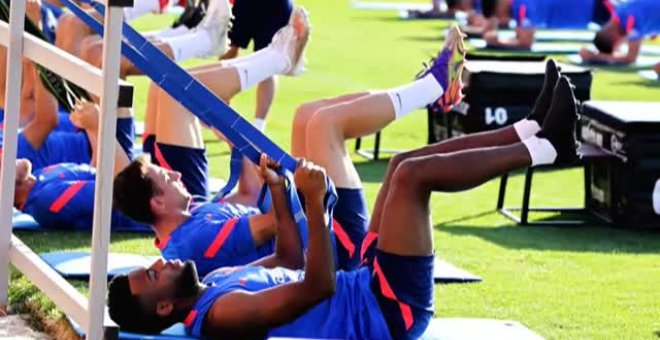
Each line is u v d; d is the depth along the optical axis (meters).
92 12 19.16
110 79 12.59
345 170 15.92
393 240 13.32
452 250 19.77
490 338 14.13
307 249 12.97
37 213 19.41
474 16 54.28
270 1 28.50
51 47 14.30
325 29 55.19
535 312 16.27
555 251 19.94
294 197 14.48
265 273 13.77
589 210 22.88
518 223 21.95
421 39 51.78
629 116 21.91
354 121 16.05
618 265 19.11
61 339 14.45
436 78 16.56
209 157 26.56
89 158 21.30
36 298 15.74
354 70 41.88
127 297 13.47
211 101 14.11
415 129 31.80
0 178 15.37
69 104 18.50
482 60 29.52
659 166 21.72
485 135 15.03
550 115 14.15
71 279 16.64
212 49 20.22
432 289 13.60
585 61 46.22
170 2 23.56
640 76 42.75
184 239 15.80
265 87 27.48
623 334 15.45
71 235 19.22
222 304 13.21
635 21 45.25
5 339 14.52
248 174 18.12
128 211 15.94
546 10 48.84
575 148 14.14
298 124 16.48
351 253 15.88
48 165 21.16
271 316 13.00
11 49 14.99
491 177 13.63
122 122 20.30
